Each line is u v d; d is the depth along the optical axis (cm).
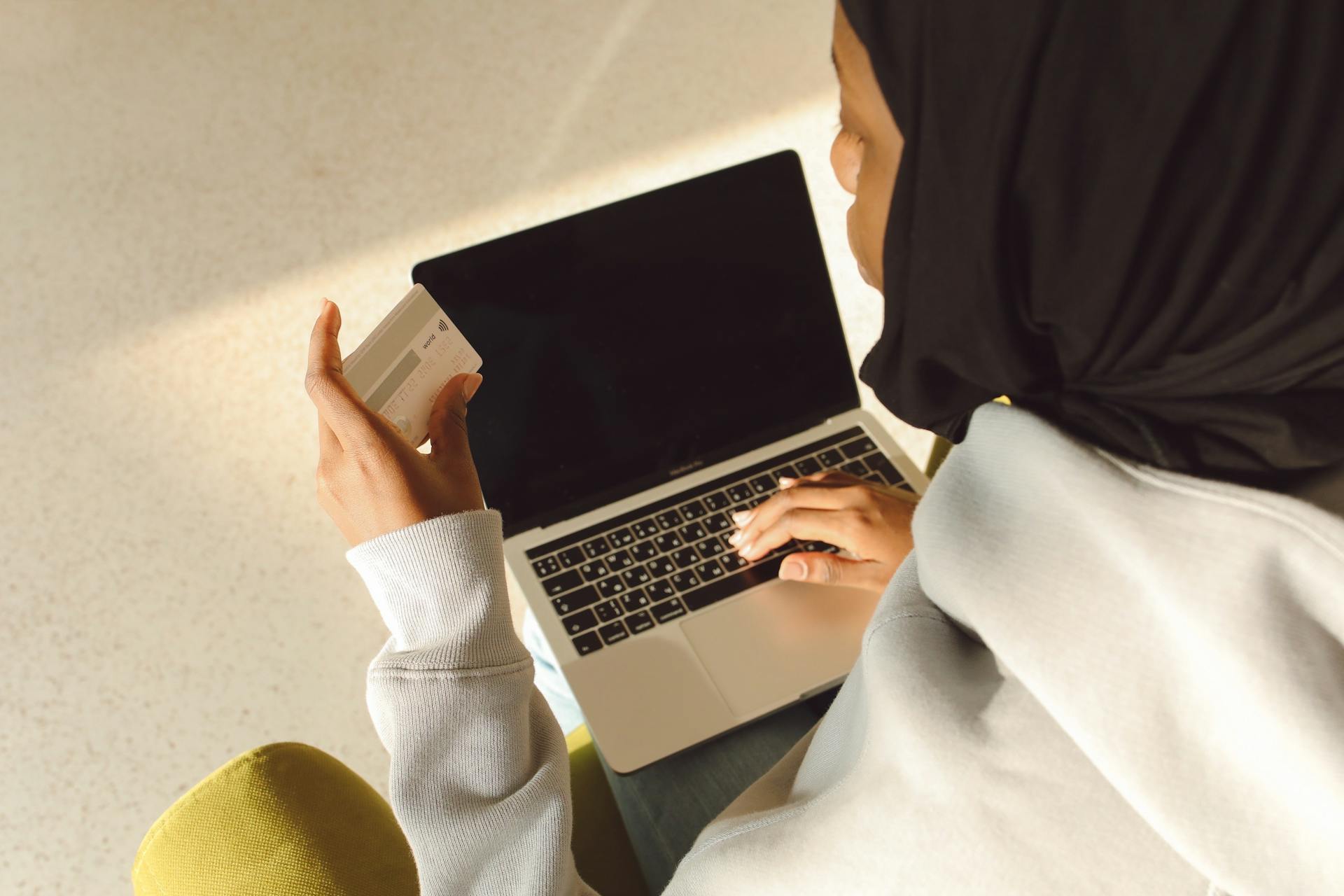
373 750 138
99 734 137
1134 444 33
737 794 81
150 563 148
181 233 179
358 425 52
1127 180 29
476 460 94
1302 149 27
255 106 195
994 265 32
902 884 39
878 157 36
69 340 169
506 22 204
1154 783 31
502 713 52
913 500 92
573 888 55
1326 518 29
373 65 199
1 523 152
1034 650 33
